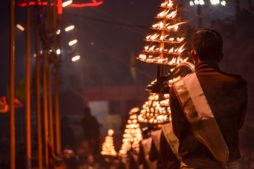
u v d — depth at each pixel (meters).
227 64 18.53
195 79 5.12
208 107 5.00
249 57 17.94
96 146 14.73
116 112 48.62
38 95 14.28
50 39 16.56
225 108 5.01
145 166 9.41
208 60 5.21
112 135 14.15
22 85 26.78
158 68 6.81
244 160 19.12
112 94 48.66
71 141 22.34
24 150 15.08
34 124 27.02
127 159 12.59
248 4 12.66
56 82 19.12
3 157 22.23
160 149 7.19
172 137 6.37
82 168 18.55
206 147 5.04
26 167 12.48
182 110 5.11
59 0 15.72
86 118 22.70
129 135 12.14
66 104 44.62
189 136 5.09
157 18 6.95
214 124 4.96
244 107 5.10
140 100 47.94
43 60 16.20
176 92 5.14
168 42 6.86
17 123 29.09
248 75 18.47
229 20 15.09
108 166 16.22
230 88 5.06
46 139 14.89
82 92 46.09
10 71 9.68
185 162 5.09
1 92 40.06
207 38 5.22
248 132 19.64
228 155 4.97
